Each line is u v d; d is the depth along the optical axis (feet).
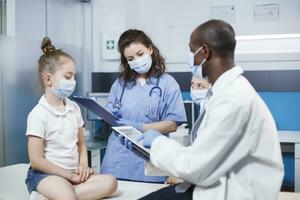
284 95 10.75
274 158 3.87
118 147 6.96
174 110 6.86
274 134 3.92
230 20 11.21
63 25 10.99
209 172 3.80
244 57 10.86
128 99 7.02
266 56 10.71
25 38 8.88
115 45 11.68
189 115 9.14
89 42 11.86
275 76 10.73
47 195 5.24
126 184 6.40
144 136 4.50
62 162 5.76
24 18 9.45
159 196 4.56
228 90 3.83
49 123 5.65
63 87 5.68
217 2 11.30
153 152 4.09
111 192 5.72
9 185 6.28
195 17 11.52
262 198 3.88
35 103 8.97
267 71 10.77
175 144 4.01
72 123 5.97
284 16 10.78
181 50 11.69
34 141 5.50
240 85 3.89
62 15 10.93
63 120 5.82
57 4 10.69
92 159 9.61
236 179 3.87
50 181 5.31
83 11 11.78
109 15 11.85
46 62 5.74
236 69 4.04
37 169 5.55
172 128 6.71
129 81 7.12
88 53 11.85
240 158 3.79
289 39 10.85
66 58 5.79
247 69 10.91
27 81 8.78
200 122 4.18
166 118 6.89
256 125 3.78
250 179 3.86
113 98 7.26
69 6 11.25
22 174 6.87
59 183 5.29
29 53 8.84
